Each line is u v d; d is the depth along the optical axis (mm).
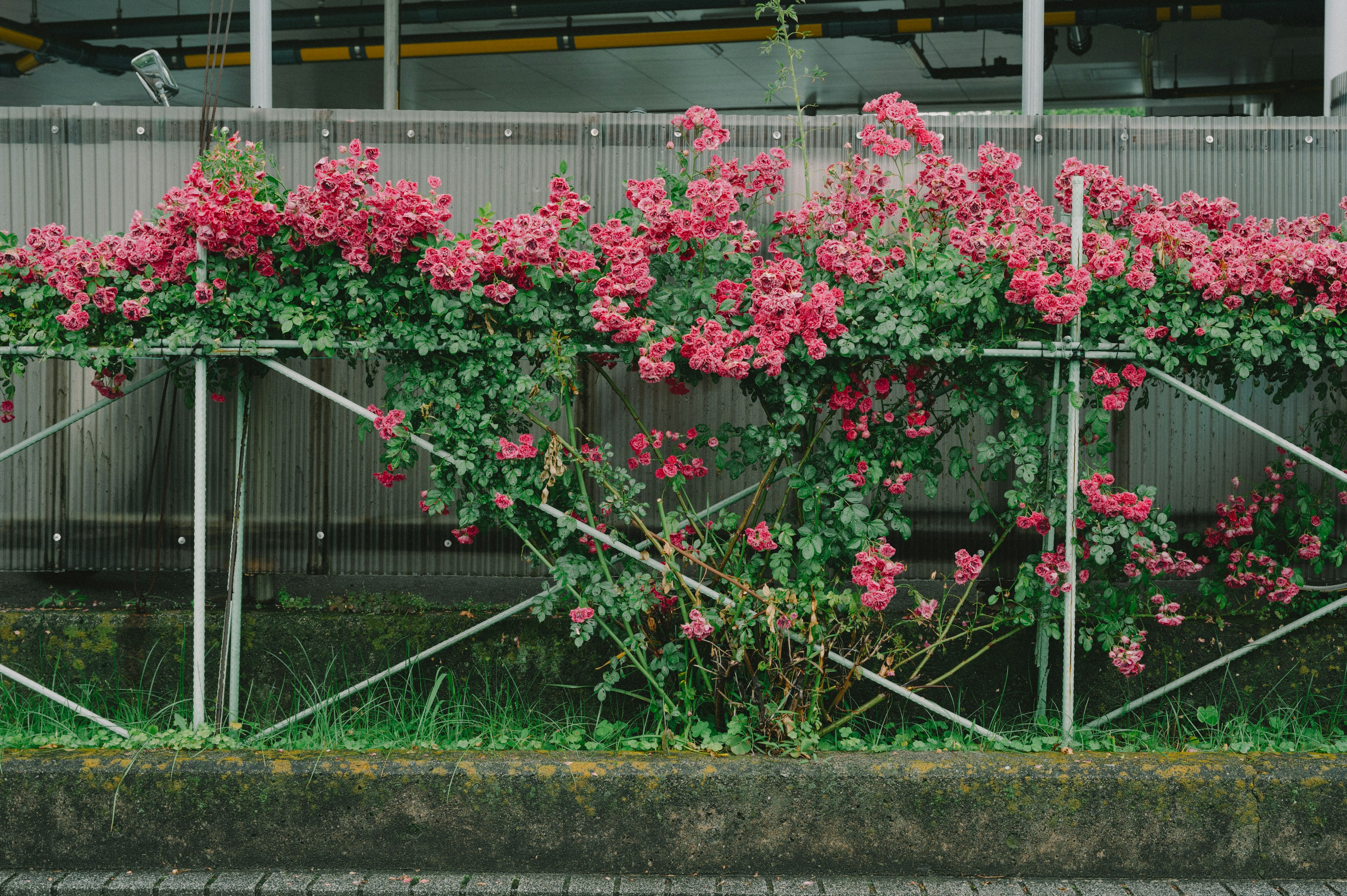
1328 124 4422
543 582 4328
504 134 4520
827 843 3311
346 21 7320
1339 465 4254
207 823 3312
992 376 3682
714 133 3752
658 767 3342
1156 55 7414
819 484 3684
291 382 4477
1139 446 4395
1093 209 3881
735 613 3596
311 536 4500
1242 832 3279
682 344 3594
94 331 3703
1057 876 3299
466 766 3350
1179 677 4156
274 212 3496
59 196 4516
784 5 6875
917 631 4195
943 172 3787
